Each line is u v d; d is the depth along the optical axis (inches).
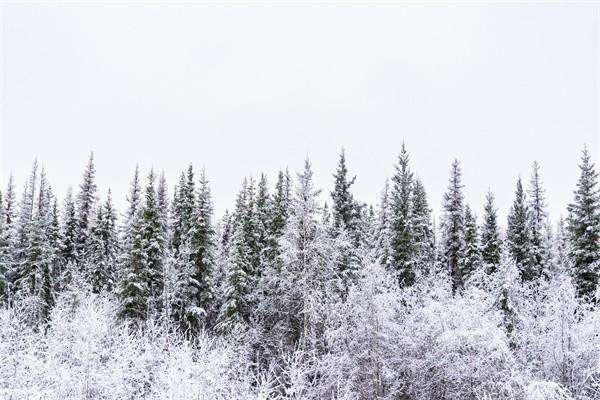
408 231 1205.7
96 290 1302.9
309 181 954.1
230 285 1009.5
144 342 680.4
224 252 1416.1
